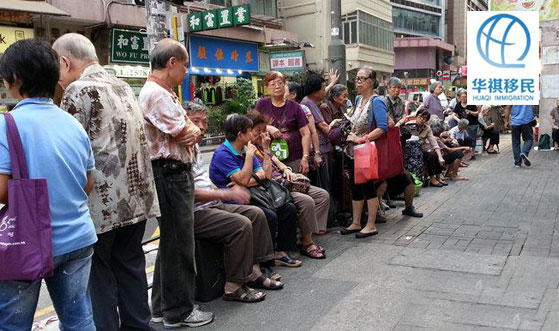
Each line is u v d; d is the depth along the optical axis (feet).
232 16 58.08
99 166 9.34
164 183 11.13
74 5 47.78
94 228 8.61
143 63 56.29
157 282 12.23
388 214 22.03
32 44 7.72
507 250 16.08
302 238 16.48
